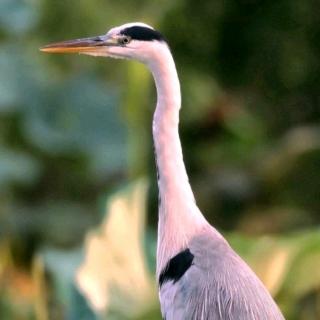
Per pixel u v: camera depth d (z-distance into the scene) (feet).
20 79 39.29
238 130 44.47
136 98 40.34
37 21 40.96
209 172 43.70
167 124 21.01
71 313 25.62
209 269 20.01
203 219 21.12
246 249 25.81
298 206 42.47
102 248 26.05
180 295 20.10
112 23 44.14
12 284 36.06
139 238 26.23
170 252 20.77
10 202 39.37
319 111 46.55
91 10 44.09
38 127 38.60
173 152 21.03
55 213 39.45
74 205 40.16
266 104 46.68
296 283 25.95
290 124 46.42
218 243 20.52
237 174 43.01
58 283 26.04
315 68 46.60
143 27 21.06
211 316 19.52
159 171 21.09
